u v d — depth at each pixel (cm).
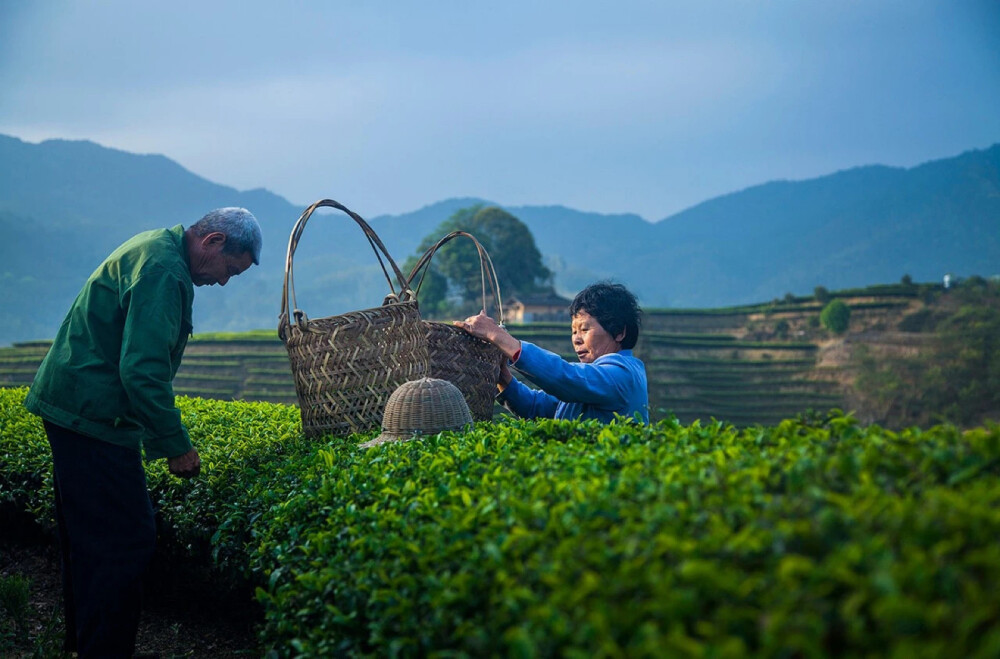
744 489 187
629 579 165
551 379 446
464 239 11069
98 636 397
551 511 206
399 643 208
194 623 490
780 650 142
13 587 491
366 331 447
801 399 7912
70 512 405
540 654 168
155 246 410
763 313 10125
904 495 181
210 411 629
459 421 409
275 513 343
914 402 7806
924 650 126
